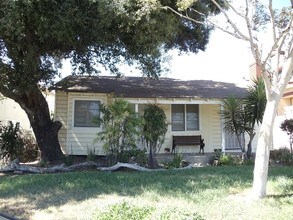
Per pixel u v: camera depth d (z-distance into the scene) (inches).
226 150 748.0
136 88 740.7
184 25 610.2
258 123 616.4
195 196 335.3
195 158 624.4
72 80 753.0
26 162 637.3
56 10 442.9
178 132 744.3
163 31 479.2
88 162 539.2
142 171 496.7
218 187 374.0
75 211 297.4
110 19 446.3
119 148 537.0
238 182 397.4
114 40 509.4
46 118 619.8
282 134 767.1
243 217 276.2
